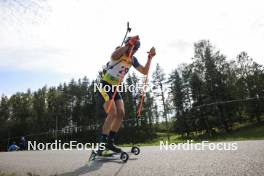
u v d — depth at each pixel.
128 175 2.76
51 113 79.06
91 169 3.22
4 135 72.94
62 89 84.62
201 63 51.06
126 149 5.27
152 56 4.56
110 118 3.97
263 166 2.49
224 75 49.31
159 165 3.03
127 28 4.38
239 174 2.34
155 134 58.44
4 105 81.38
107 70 4.19
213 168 2.65
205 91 49.09
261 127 44.50
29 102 82.94
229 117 47.91
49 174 3.24
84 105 75.94
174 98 60.00
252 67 52.25
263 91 50.12
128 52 4.21
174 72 61.12
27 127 74.38
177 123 51.00
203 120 47.84
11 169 3.92
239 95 49.94
